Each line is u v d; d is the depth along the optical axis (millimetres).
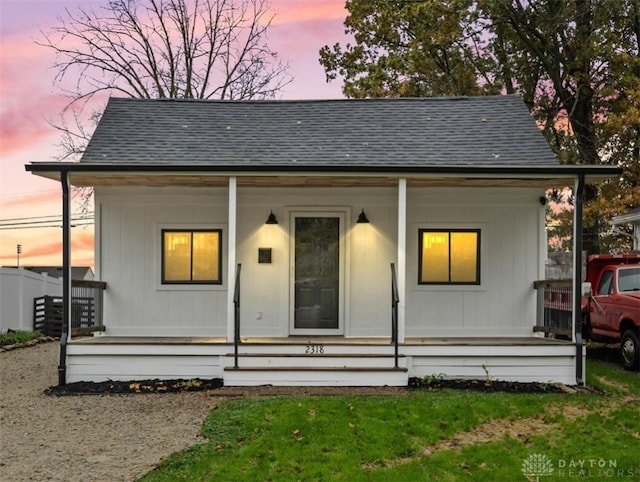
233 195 8727
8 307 16969
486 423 6559
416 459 5430
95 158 9094
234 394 7875
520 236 10234
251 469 5105
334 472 5062
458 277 10250
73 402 7598
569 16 18000
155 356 8727
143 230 10219
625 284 10703
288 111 11094
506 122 10523
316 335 10281
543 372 8711
